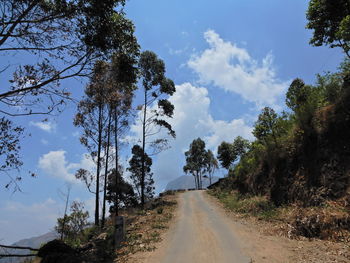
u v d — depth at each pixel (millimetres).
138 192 37719
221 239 9234
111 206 34031
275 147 16266
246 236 9328
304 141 13289
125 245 9789
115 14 8391
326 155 11398
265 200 14578
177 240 9859
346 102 11453
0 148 6699
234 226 11484
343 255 6105
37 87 7453
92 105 21062
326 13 15984
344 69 12383
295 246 7391
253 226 10969
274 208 13047
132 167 38812
